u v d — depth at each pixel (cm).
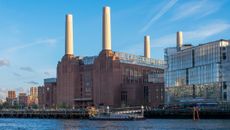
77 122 17962
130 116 18688
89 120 19500
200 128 12525
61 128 14050
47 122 18700
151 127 13438
